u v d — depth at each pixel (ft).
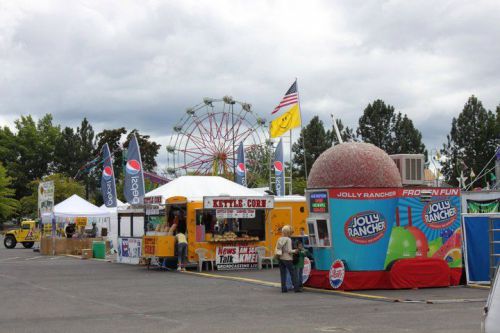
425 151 265.13
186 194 94.68
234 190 97.86
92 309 47.14
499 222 62.54
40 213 135.33
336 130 73.92
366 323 40.01
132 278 73.77
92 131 383.04
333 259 60.39
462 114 258.78
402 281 60.44
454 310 45.98
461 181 143.64
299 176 288.92
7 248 170.30
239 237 86.63
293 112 137.08
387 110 268.41
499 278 19.31
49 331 37.40
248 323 40.22
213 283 67.46
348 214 60.64
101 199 367.66
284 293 57.82
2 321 41.42
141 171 102.37
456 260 63.36
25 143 361.30
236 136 196.54
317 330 37.27
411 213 62.23
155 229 96.68
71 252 129.08
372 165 63.16
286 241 58.39
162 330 37.50
